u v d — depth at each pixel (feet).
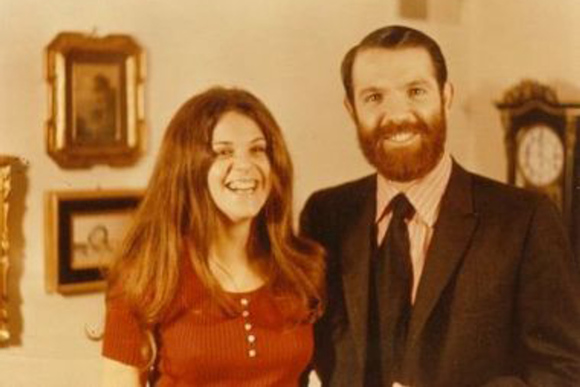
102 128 7.36
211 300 6.54
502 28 8.17
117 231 7.39
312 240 7.18
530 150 8.18
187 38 7.54
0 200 7.10
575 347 7.16
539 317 7.16
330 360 7.26
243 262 6.75
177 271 6.53
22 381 7.30
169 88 7.51
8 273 7.17
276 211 6.89
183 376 6.51
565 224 7.97
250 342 6.56
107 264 7.38
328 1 7.79
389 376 7.23
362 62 7.43
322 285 7.05
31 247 7.25
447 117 7.65
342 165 7.63
